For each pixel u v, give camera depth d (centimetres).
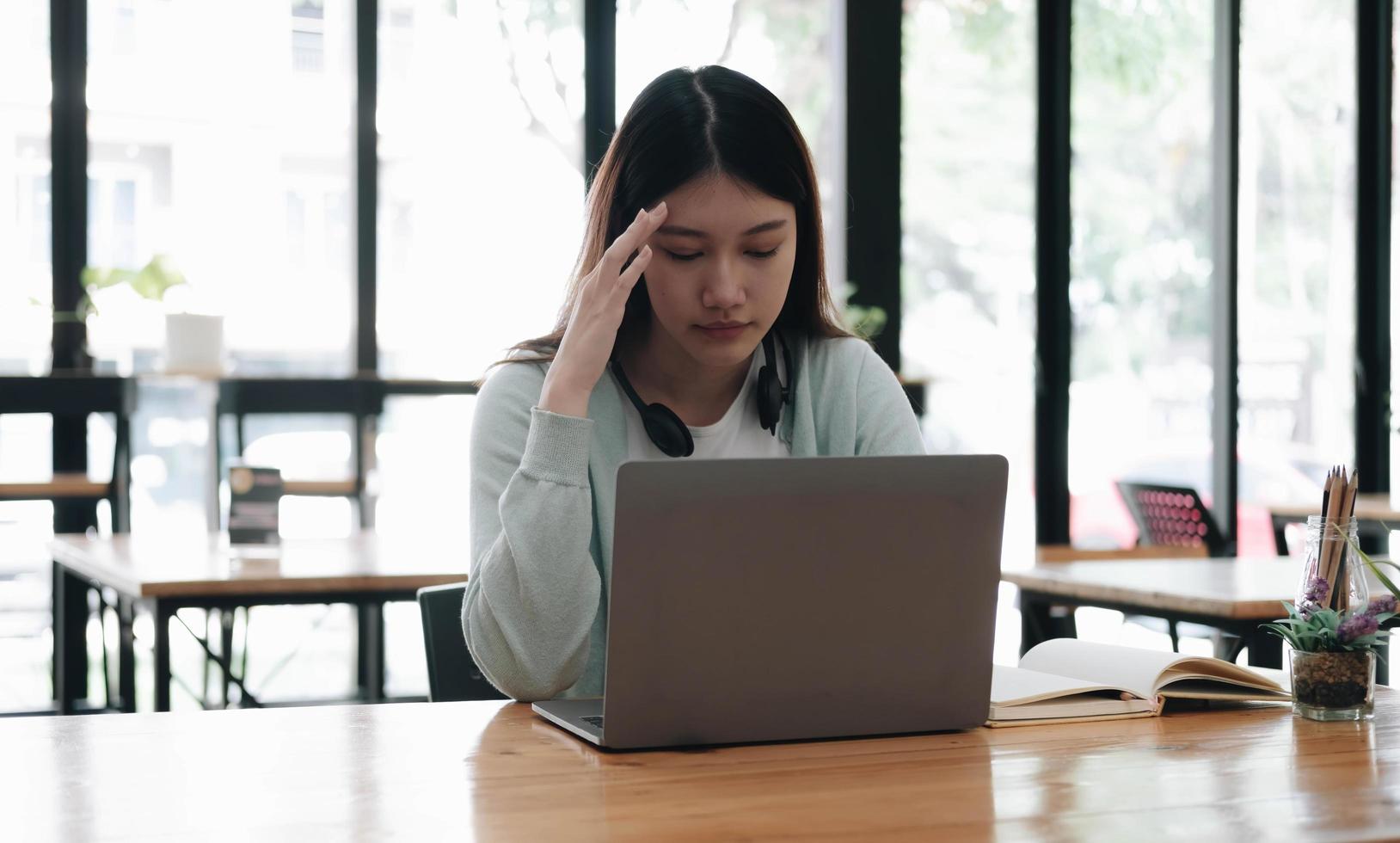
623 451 153
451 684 163
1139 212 541
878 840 86
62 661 364
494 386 151
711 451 158
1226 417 550
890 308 508
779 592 112
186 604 259
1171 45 545
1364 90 582
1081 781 102
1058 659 144
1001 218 525
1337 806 96
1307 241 572
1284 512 447
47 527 434
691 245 136
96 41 440
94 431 445
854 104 503
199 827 89
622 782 101
